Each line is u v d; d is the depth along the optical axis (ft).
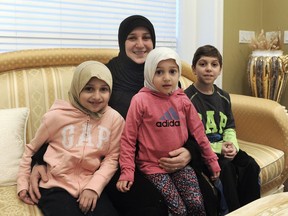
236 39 9.15
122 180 4.23
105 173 4.25
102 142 4.43
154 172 4.46
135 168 4.59
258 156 5.76
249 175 5.13
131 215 4.15
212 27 8.50
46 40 6.51
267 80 8.48
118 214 4.17
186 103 4.76
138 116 4.50
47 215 3.74
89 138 4.41
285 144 6.13
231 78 9.23
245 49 9.45
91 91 4.40
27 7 6.23
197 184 4.48
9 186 4.42
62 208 3.78
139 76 5.30
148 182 4.35
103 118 4.55
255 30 9.61
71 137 4.36
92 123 4.48
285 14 9.14
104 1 7.17
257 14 9.60
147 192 4.20
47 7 6.44
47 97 5.39
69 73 5.76
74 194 3.99
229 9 8.82
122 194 4.31
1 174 4.39
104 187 4.30
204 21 8.63
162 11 8.25
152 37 5.51
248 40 9.45
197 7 8.70
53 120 4.37
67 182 4.10
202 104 5.41
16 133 4.72
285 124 6.12
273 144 6.28
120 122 4.64
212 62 5.42
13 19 6.12
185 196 4.37
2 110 4.85
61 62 5.85
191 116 4.78
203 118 5.35
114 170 4.39
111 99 5.15
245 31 9.34
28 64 5.58
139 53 5.35
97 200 4.04
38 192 4.05
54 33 6.58
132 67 5.30
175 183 4.51
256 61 8.57
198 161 4.71
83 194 3.95
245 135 6.70
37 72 5.58
